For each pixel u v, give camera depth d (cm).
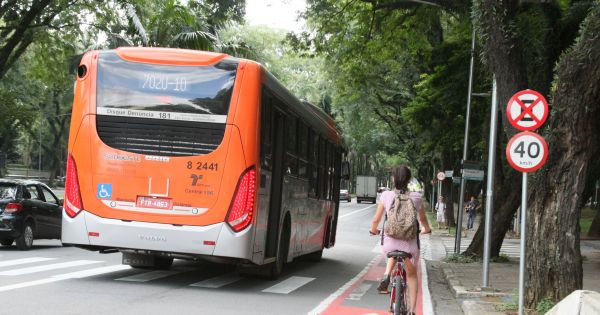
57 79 3222
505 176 2114
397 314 743
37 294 947
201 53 1086
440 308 1091
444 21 3041
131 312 838
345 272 1592
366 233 3419
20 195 1705
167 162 1059
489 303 1056
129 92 1080
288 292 1134
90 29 2984
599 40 909
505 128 1123
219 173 1054
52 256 1550
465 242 3144
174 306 903
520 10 1530
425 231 797
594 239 3206
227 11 2459
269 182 1154
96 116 1083
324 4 2230
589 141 945
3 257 1505
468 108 2155
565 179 949
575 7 1594
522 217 915
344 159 2052
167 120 1070
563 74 943
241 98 1070
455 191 5634
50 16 2725
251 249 1066
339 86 2878
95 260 1475
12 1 2536
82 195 1072
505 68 1098
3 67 2686
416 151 4616
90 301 905
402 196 784
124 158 1067
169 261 1362
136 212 1056
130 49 1098
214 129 1064
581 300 686
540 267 959
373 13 2219
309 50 2380
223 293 1066
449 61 2345
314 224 1603
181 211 1051
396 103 4531
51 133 8069
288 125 1265
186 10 2658
